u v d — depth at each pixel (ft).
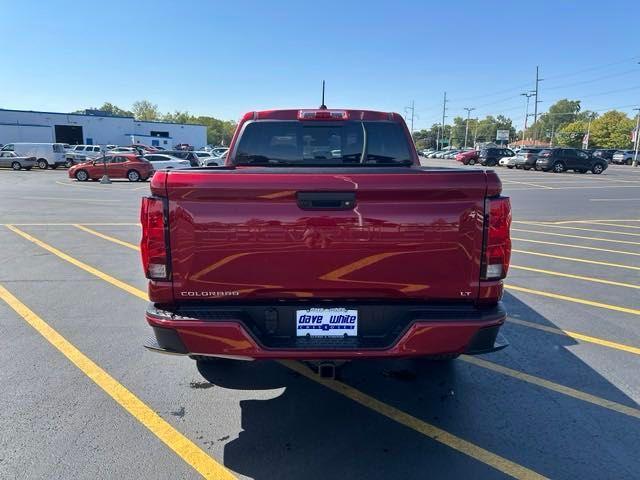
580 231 39.32
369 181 9.11
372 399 12.42
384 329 9.68
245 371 13.93
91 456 9.83
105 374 13.50
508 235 9.45
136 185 82.43
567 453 10.12
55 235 34.24
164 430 10.85
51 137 207.00
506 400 12.37
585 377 13.60
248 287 9.44
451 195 9.22
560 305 19.85
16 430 10.71
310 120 14.57
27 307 18.76
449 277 9.48
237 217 9.19
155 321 9.35
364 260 9.34
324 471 9.50
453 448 10.29
